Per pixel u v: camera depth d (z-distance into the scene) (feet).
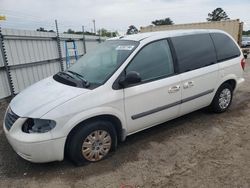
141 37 13.32
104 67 12.35
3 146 13.61
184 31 14.74
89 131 10.85
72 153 10.83
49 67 31.17
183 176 10.27
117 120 11.64
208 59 15.21
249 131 14.34
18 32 25.31
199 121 16.01
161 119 13.32
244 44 112.68
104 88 11.06
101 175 10.55
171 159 11.61
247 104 19.31
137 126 12.44
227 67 16.16
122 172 10.71
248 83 27.14
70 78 12.25
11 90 24.17
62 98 10.48
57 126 9.99
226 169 10.63
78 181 10.21
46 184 10.14
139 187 9.70
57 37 32.40
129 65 11.90
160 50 13.15
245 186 9.51
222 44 16.40
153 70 12.66
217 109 16.78
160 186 9.71
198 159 11.51
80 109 10.35
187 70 13.96
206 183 9.77
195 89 14.39
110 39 15.23
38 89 12.12
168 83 12.94
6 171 11.18
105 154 11.69
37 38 28.50
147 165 11.18
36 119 10.05
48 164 11.52
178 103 13.66
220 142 13.10
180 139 13.60
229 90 17.10
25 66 26.58
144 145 13.04
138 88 11.92
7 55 23.93
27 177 10.68
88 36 41.14
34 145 9.87
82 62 14.12
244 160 11.28
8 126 10.88
